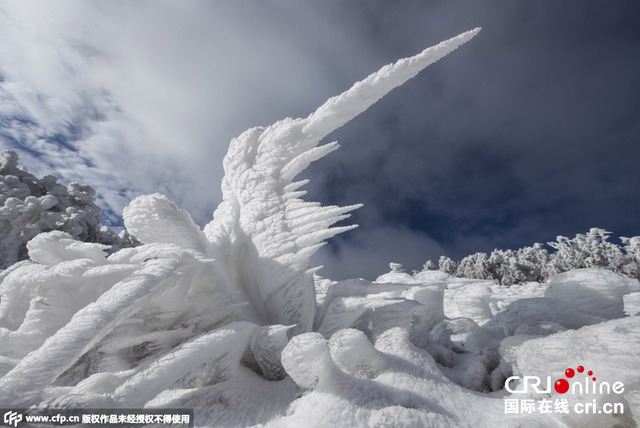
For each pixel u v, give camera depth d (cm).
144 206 383
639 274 2600
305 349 242
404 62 415
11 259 1797
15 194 2075
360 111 448
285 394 280
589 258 2866
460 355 431
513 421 230
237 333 287
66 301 315
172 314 331
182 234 388
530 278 3088
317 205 416
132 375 260
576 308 433
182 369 256
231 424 249
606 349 228
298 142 468
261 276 396
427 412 241
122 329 324
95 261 342
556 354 266
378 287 402
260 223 417
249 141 498
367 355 292
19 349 293
